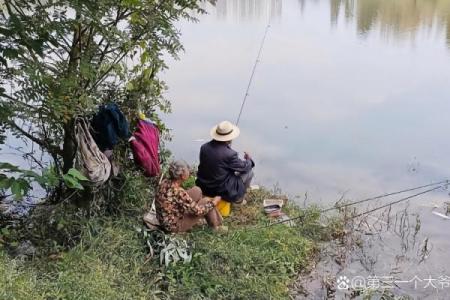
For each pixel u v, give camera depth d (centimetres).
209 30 1534
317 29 1572
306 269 416
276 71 1051
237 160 465
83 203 423
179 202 398
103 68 433
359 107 828
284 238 438
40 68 359
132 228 411
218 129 467
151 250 388
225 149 462
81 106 396
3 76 379
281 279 393
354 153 650
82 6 369
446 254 440
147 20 418
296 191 553
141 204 449
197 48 1263
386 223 490
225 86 935
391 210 516
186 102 840
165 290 364
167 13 441
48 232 401
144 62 459
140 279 361
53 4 370
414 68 1077
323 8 2067
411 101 857
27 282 313
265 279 386
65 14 377
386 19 1725
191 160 620
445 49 1257
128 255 382
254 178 582
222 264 392
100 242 382
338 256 433
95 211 417
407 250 445
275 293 373
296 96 884
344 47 1295
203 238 418
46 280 334
